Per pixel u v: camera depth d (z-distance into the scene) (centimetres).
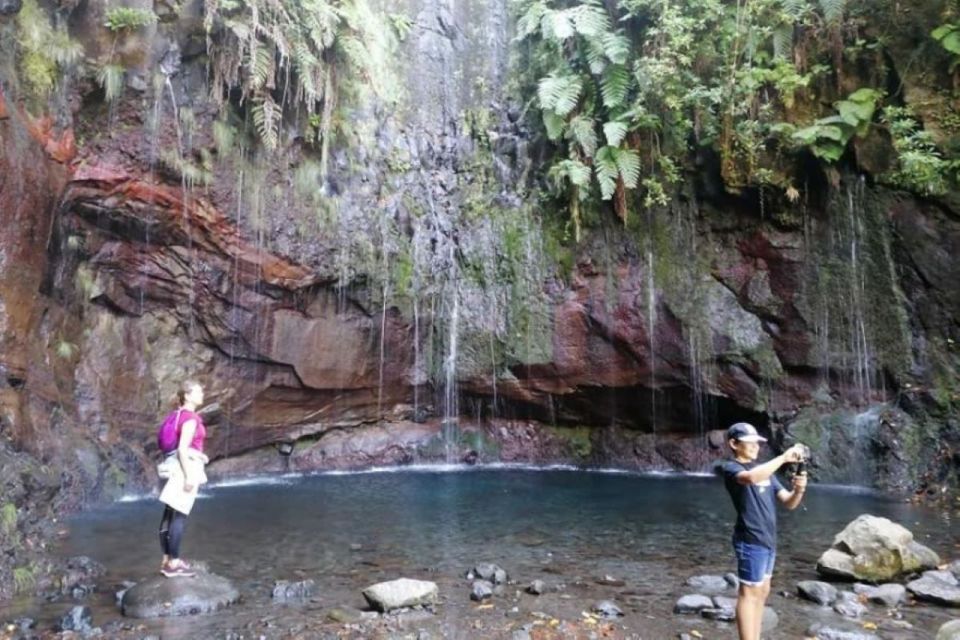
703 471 1306
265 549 772
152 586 592
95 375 1077
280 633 526
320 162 1282
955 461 1059
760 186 1208
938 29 1079
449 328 1417
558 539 823
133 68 1045
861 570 636
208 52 1109
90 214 1063
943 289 1119
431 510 988
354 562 723
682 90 1230
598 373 1355
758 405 1256
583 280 1354
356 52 1237
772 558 456
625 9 1317
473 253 1417
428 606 584
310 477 1287
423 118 1463
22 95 921
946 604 580
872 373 1176
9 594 613
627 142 1292
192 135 1124
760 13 1194
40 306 980
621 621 554
